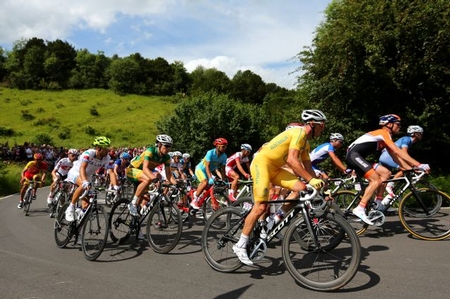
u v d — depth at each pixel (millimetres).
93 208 4516
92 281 3613
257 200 3619
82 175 4883
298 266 3717
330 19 12539
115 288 3416
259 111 22000
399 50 10062
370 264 3832
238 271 3805
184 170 10469
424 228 5070
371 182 4773
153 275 3754
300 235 3934
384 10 10180
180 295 3213
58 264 4199
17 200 11133
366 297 3021
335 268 3564
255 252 3684
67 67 88562
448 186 7559
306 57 12461
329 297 3055
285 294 3154
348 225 3205
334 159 5637
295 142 3514
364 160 4883
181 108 21344
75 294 3289
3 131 41594
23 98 67562
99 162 5211
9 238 5656
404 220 5008
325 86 11531
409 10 9805
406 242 4676
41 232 6129
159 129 22469
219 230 4184
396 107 10719
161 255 4504
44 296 3254
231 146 20203
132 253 4609
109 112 59031
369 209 5195
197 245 4965
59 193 7719
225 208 4066
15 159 21266
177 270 3902
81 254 4637
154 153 5227
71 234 4852
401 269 3660
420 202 5066
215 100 21312
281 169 3834
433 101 10078
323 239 3650
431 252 4219
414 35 9805
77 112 57656
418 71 9969
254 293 3199
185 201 6863
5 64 88000
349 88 11055
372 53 10195
